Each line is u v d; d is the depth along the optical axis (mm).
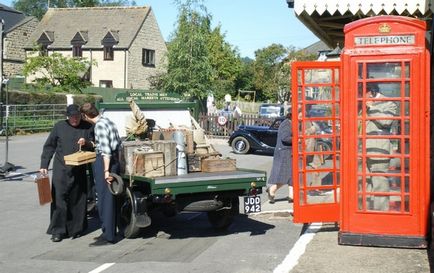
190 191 7883
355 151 7371
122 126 10148
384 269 6469
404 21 7109
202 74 35188
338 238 7688
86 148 8492
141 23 50219
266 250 7625
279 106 37094
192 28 35188
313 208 8078
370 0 8008
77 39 49938
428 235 7230
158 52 52281
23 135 29766
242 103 51875
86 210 8766
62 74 39938
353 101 7324
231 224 9312
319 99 8047
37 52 49719
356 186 7402
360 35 7258
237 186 8195
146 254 7559
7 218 10031
